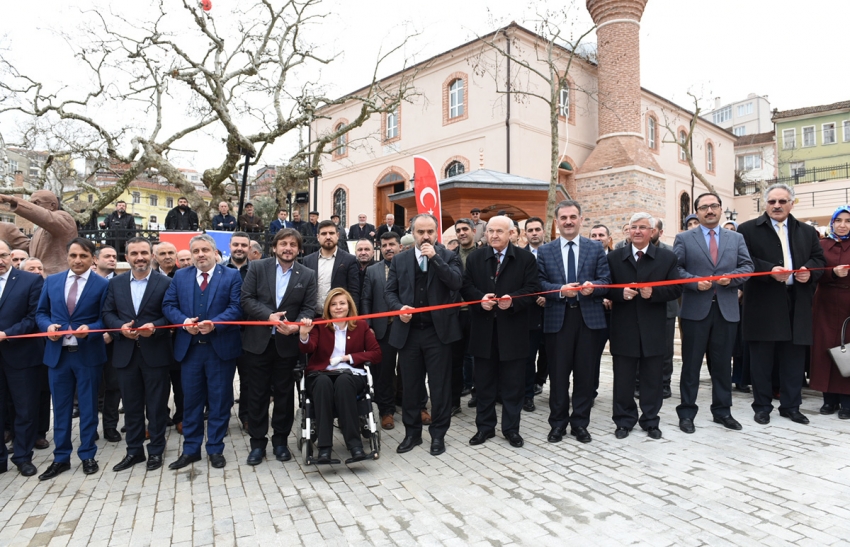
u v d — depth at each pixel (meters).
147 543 3.49
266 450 5.34
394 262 5.45
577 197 21.78
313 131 27.78
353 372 4.93
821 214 29.59
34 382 4.95
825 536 3.26
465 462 4.83
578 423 5.36
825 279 5.77
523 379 5.33
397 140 23.52
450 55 21.22
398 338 5.26
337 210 26.83
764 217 5.67
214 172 16.03
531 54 20.16
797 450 4.73
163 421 4.97
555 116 14.82
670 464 4.52
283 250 5.11
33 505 4.14
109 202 16.81
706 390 7.29
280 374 5.10
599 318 5.32
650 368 5.30
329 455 4.59
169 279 5.18
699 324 5.38
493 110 19.84
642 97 25.14
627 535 3.37
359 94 25.20
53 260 7.06
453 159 21.27
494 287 5.26
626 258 5.32
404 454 5.12
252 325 4.95
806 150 40.44
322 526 3.65
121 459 5.22
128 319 4.90
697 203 5.58
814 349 5.82
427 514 3.79
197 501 4.12
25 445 4.88
